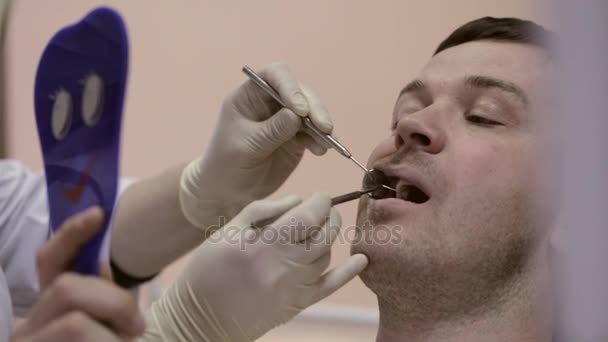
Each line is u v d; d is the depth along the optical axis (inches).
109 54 26.2
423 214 37.5
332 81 70.9
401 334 39.2
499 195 37.4
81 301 25.0
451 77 41.3
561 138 18.4
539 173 36.4
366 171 40.8
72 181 29.0
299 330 70.3
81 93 28.0
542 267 37.5
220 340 40.3
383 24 69.6
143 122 76.9
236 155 45.2
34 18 79.5
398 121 42.7
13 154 79.3
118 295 25.6
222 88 75.3
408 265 37.1
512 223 37.4
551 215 36.2
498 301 37.7
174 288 42.1
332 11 71.3
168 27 76.4
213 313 39.4
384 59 69.5
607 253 17.2
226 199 48.2
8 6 79.7
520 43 41.9
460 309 37.8
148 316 42.4
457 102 40.4
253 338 40.5
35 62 79.1
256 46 74.1
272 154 47.8
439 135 38.5
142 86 76.9
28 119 79.0
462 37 45.1
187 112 76.1
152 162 76.6
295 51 72.7
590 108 17.0
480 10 66.2
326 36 71.4
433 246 36.9
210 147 47.2
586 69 17.0
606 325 17.4
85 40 27.4
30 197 56.3
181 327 40.3
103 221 26.1
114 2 77.5
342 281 38.3
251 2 74.3
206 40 75.5
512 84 39.5
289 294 38.7
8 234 55.0
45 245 25.5
